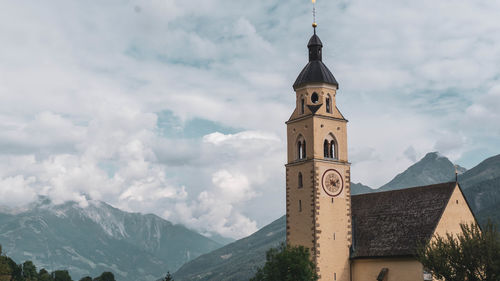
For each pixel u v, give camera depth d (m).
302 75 101.75
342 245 96.19
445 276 76.81
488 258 74.38
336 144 99.81
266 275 89.25
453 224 90.19
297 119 100.62
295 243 97.44
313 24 104.81
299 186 98.62
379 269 92.12
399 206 96.19
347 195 99.00
